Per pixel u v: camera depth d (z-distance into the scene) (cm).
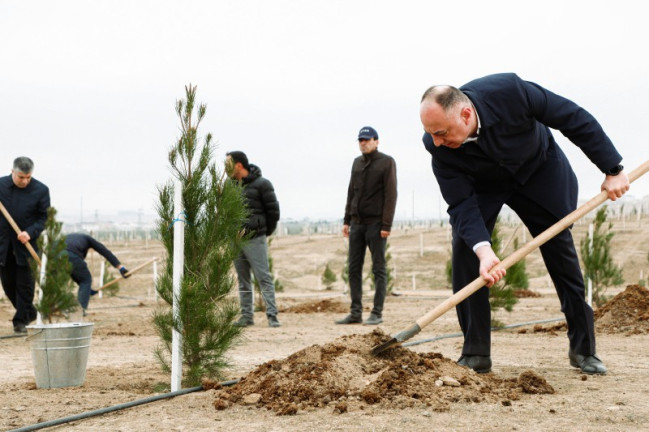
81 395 432
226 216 461
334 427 323
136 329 897
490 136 414
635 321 777
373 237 908
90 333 480
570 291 472
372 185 901
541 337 735
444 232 4431
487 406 359
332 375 390
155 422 347
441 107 388
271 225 918
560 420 330
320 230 6122
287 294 1948
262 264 909
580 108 423
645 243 3056
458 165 436
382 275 918
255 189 902
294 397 375
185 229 456
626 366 509
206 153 458
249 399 379
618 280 1098
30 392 447
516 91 415
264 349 660
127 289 2236
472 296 467
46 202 915
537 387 400
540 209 462
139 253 3703
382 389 376
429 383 387
